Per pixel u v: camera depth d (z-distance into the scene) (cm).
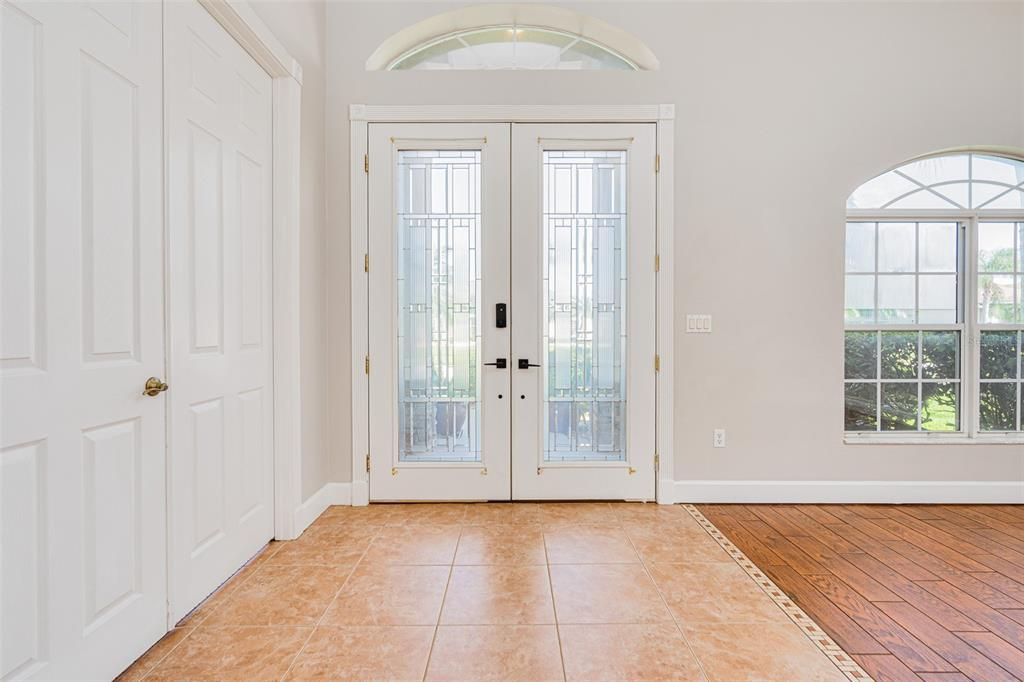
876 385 305
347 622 173
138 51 151
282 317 239
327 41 286
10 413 113
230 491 203
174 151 166
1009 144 288
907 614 178
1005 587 197
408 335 296
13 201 114
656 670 149
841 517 271
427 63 305
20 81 115
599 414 297
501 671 149
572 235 294
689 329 290
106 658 140
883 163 288
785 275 289
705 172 288
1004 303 300
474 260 293
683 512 278
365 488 291
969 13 286
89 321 134
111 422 141
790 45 287
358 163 287
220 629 169
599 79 288
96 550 136
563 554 226
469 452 296
